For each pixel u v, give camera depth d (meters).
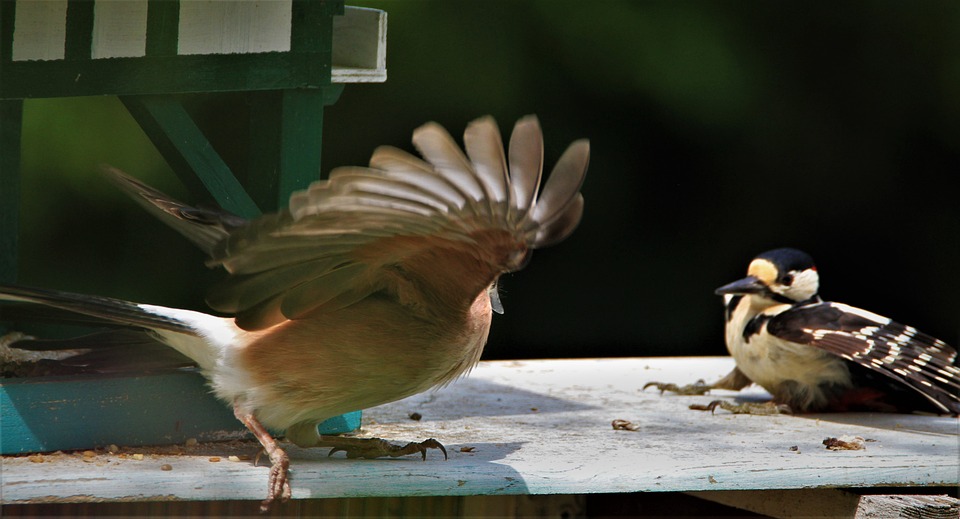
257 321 7.13
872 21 19.98
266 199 8.87
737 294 10.90
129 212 16.39
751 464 8.38
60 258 16.25
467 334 7.57
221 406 8.37
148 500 7.22
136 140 15.97
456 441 8.99
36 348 8.55
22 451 7.62
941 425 10.16
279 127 8.77
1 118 9.66
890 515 7.88
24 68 8.27
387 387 7.62
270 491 7.42
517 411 10.45
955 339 20.27
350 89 17.75
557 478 7.94
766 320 10.74
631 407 10.80
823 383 10.60
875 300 20.30
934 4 20.16
